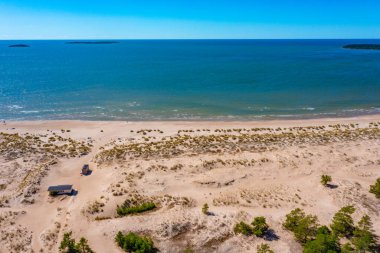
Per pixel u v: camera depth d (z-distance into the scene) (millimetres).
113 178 43938
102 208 37375
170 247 31469
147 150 53938
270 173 45875
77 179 44688
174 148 54719
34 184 42344
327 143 56594
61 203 38938
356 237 32062
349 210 34094
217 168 46906
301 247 31578
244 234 33156
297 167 47562
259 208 38031
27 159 50906
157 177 44094
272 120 74812
